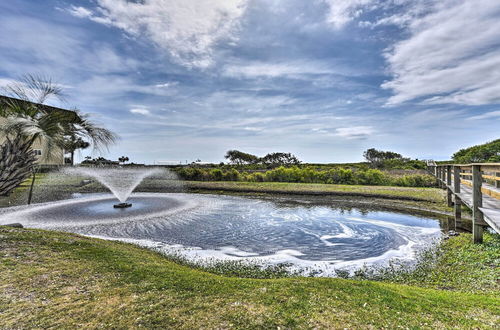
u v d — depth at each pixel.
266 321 2.66
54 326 2.48
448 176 11.87
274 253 6.70
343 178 22.42
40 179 19.95
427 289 4.02
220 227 9.19
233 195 17.72
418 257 6.21
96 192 17.77
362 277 5.16
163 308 2.89
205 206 13.17
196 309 2.89
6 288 3.16
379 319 2.73
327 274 5.34
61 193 16.44
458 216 8.69
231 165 41.72
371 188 17.80
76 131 5.14
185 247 7.06
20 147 4.59
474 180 6.16
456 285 4.41
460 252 5.91
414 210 12.24
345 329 2.53
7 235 5.14
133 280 3.64
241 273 5.34
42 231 6.04
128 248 5.88
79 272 3.79
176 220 9.98
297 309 2.94
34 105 4.95
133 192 18.66
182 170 26.91
